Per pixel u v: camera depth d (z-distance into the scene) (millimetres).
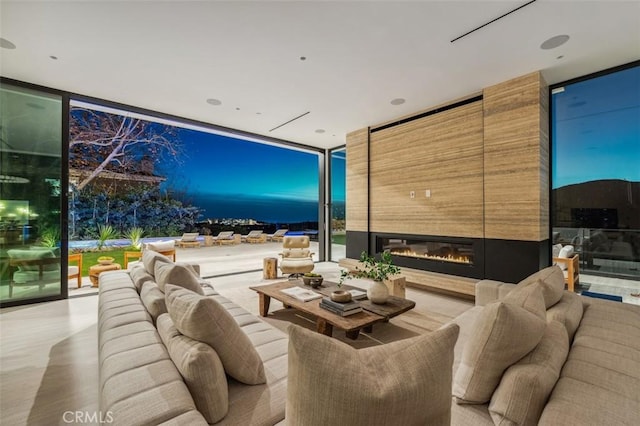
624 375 1128
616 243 3221
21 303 3578
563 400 978
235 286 4664
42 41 2742
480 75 3410
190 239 10977
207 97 4043
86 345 2518
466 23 2492
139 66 3207
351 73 3367
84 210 8602
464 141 3990
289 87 3734
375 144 5230
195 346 1158
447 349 814
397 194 4852
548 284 1772
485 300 2705
